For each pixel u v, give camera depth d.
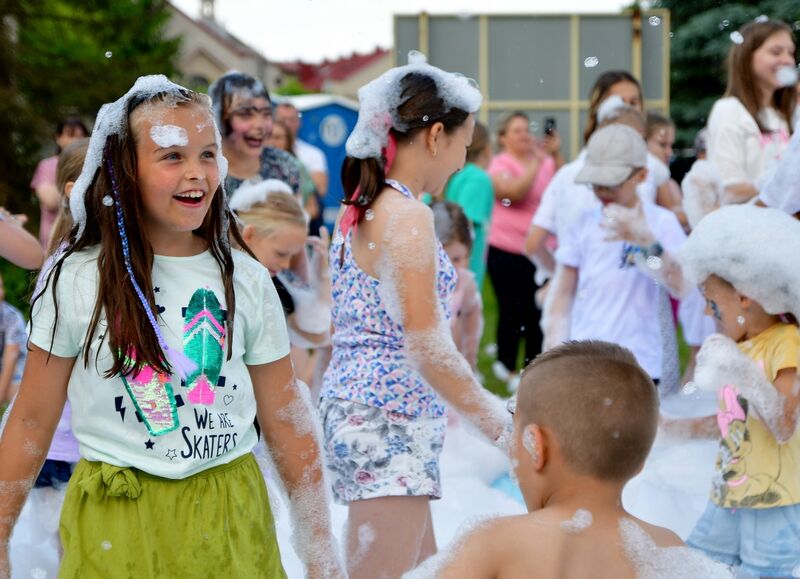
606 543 2.03
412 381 2.76
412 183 2.80
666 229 4.43
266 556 2.28
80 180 2.22
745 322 2.98
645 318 4.52
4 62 12.24
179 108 2.18
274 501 2.65
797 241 2.93
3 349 4.42
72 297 2.14
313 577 2.42
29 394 2.17
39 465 2.21
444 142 2.79
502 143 6.70
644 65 10.31
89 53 13.20
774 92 4.79
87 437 2.17
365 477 2.74
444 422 2.85
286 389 2.36
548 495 2.09
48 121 12.30
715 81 11.93
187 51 30.72
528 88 10.56
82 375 2.15
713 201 4.71
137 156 2.16
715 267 2.98
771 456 2.85
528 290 6.48
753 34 4.75
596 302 4.56
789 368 2.83
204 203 2.20
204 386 2.18
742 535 2.91
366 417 2.75
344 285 2.82
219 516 2.18
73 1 13.76
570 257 4.68
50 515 3.11
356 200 2.76
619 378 2.06
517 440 2.14
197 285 2.22
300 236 3.83
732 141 4.73
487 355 7.45
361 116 2.79
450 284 2.80
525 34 10.40
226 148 4.39
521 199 6.48
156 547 2.13
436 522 3.67
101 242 2.16
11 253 3.32
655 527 2.13
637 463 2.07
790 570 2.81
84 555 2.13
